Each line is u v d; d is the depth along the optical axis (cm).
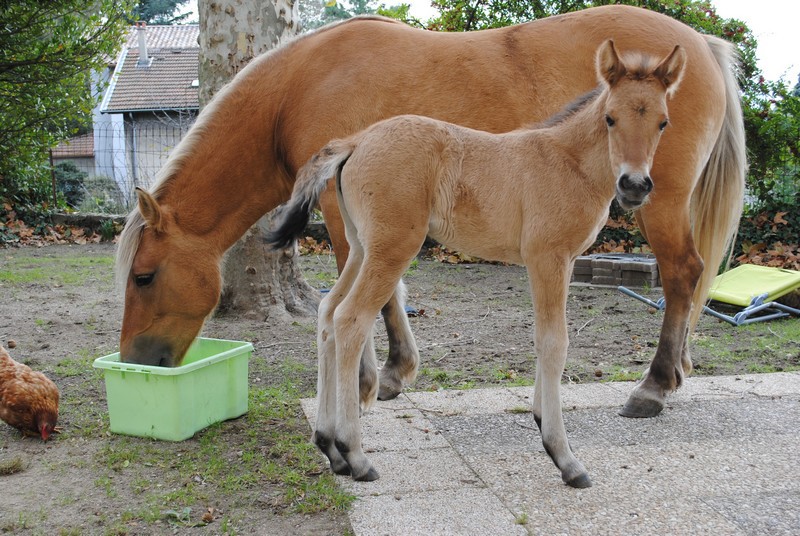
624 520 268
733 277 694
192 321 396
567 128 294
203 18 609
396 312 418
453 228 307
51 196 1273
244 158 406
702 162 394
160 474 314
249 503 287
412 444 346
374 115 393
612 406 402
